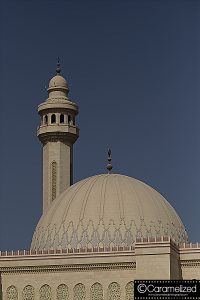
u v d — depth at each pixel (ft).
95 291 388.78
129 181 451.53
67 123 513.45
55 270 397.60
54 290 395.34
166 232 428.15
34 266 400.67
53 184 504.84
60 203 447.42
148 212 429.38
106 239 416.67
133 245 413.80
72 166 516.32
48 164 508.53
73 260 395.55
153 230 423.23
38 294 397.39
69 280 394.52
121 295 384.27
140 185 452.76
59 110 513.86
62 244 422.82
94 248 395.55
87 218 426.10
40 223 450.71
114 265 388.57
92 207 430.61
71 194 449.06
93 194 438.40
